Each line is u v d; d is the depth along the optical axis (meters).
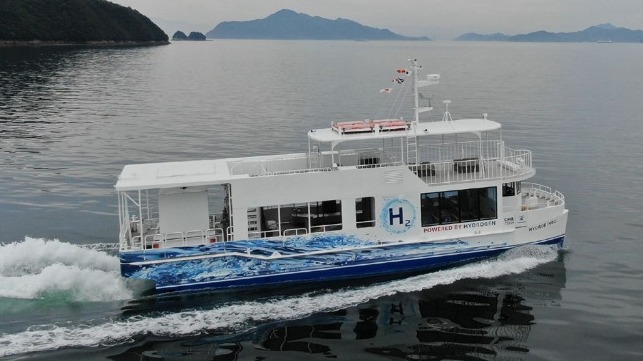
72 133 61.62
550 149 52.62
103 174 44.84
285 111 77.75
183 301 23.80
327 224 25.89
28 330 21.33
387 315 22.69
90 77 123.56
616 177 43.31
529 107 81.12
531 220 27.75
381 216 25.98
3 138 58.25
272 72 156.00
